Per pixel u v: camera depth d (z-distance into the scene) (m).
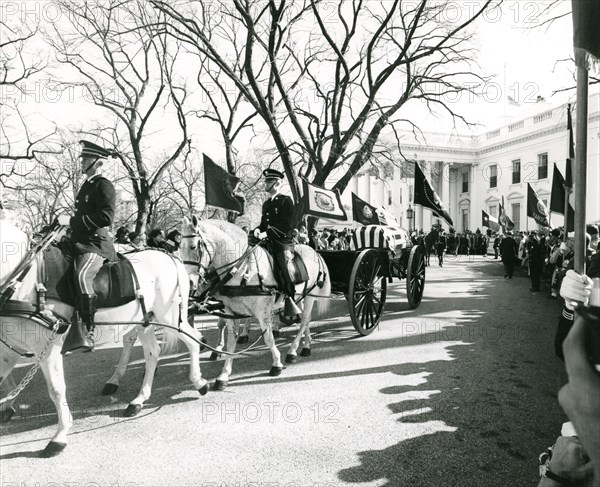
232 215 12.31
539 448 3.81
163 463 3.58
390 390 5.22
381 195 49.41
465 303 11.54
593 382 1.18
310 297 6.88
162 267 4.92
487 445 3.86
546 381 5.51
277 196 6.36
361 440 3.96
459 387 5.30
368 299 8.23
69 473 3.43
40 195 18.70
